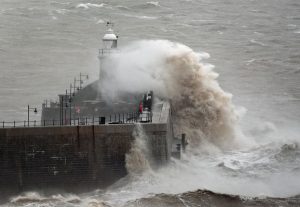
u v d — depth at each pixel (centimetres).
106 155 12800
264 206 12100
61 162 12719
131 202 11931
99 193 12575
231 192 12875
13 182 12644
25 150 12644
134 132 12900
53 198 12388
